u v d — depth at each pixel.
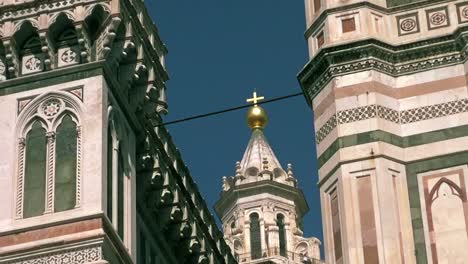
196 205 44.88
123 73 38.53
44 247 34.06
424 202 35.44
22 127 36.31
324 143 37.00
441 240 34.88
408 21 38.06
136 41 38.59
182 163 43.91
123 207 36.75
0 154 36.00
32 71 37.38
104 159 35.38
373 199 35.38
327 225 35.94
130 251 36.31
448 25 37.78
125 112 37.97
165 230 42.41
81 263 33.72
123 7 37.84
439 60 37.34
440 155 36.00
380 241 34.81
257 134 107.19
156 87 39.72
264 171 101.50
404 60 37.50
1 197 35.31
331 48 37.47
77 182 34.97
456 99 36.72
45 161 35.66
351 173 35.88
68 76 36.66
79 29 37.09
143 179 40.28
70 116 36.12
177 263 43.59
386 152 36.03
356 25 37.97
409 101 36.97
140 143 39.50
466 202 35.22
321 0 38.97
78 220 34.28
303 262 99.50
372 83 36.97
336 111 36.81
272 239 98.81
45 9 37.56
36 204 35.00
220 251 46.88
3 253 34.22
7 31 37.44
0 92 36.94
